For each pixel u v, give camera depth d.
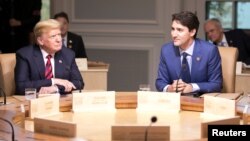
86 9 7.87
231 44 6.43
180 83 3.91
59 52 4.28
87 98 3.27
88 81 5.52
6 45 7.36
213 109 3.14
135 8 7.79
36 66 4.15
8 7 7.29
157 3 7.71
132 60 7.89
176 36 4.04
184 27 4.01
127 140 2.37
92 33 7.89
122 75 7.95
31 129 2.79
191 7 7.85
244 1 7.79
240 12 7.83
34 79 4.15
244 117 2.99
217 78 4.14
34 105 3.04
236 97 3.72
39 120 2.54
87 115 3.16
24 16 7.35
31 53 4.18
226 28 7.89
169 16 7.70
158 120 3.01
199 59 4.12
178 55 4.17
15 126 2.67
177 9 7.66
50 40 4.09
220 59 4.19
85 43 7.93
